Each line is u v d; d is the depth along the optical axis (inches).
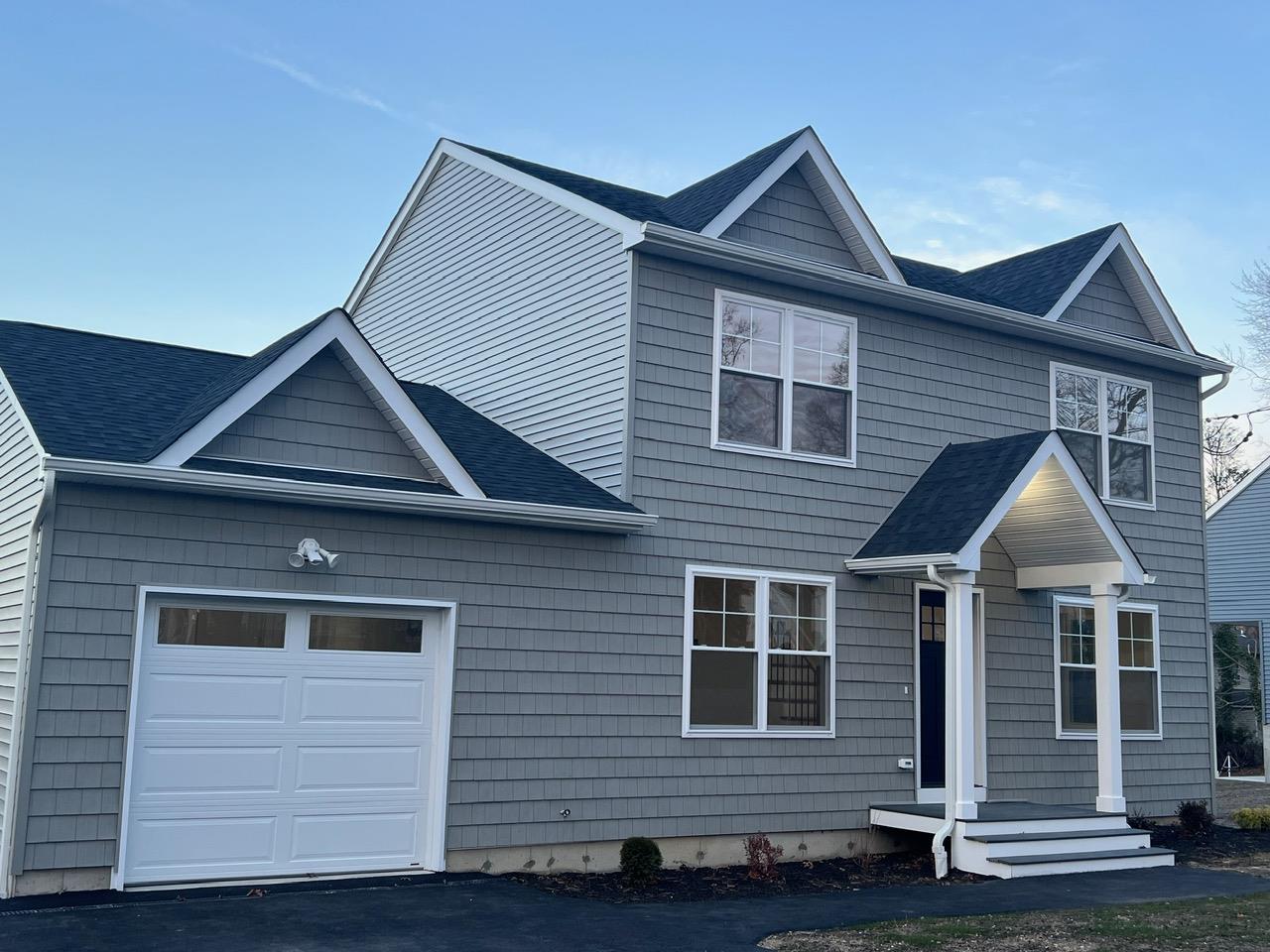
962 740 513.0
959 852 507.2
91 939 321.1
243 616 421.1
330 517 436.1
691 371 525.3
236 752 414.0
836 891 463.2
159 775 399.5
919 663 585.9
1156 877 504.4
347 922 356.8
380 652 446.3
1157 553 689.6
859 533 569.3
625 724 491.5
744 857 515.5
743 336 546.0
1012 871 492.7
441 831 444.5
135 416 435.5
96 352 491.5
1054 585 607.2
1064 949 350.0
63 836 376.2
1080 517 573.9
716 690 520.4
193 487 400.8
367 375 450.3
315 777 428.1
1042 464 549.0
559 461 542.3
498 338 606.2
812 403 563.5
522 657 470.3
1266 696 1027.9
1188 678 698.2
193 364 513.3
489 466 496.1
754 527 536.4
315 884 411.8
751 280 549.0
